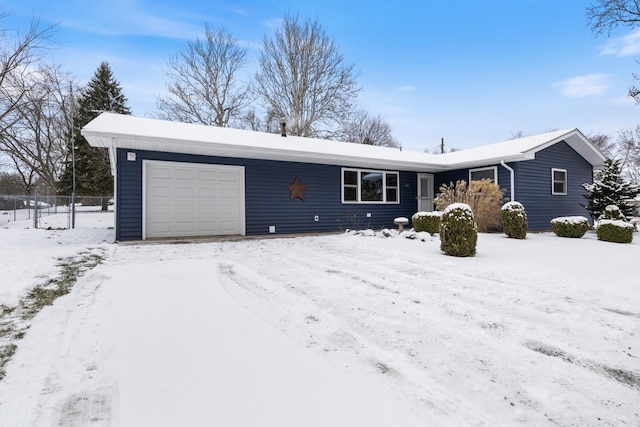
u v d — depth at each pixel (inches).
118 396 78.1
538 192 490.9
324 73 933.2
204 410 72.6
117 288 168.4
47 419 70.9
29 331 116.2
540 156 497.0
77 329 118.1
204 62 924.6
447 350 105.3
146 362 94.6
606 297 160.2
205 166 403.5
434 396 80.0
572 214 536.1
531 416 73.1
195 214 398.0
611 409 76.4
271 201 443.5
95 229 470.6
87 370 91.4
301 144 476.7
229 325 122.2
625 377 90.7
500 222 451.5
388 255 276.7
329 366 93.7
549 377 90.1
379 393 80.7
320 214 480.4
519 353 104.0
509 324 127.0
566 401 79.2
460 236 269.4
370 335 115.7
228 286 176.6
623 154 1048.2
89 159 998.4
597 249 311.4
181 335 113.0
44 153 978.7
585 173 560.1
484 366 95.6
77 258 245.9
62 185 971.3
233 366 92.7
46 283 176.6
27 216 695.1
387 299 155.3
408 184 565.0
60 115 928.3
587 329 122.7
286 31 917.2
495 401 78.6
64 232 399.5
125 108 1128.8
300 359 97.5
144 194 364.5
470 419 71.4
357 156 456.1
